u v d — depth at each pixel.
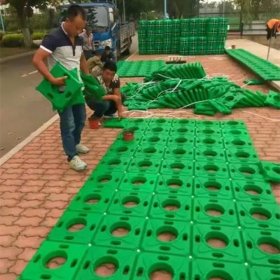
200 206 3.55
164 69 8.98
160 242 3.01
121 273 2.67
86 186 4.05
